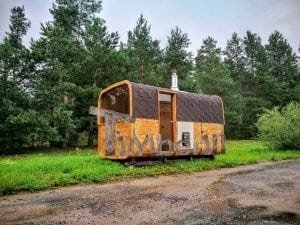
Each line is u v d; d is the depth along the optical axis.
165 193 8.57
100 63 30.09
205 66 53.53
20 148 27.31
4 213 6.60
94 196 8.17
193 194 8.45
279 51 61.38
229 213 6.63
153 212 6.69
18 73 28.23
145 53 39.69
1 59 27.30
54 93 27.92
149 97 14.07
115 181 10.44
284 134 24.52
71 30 35.62
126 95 14.23
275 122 25.14
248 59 59.16
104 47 30.81
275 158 18.75
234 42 62.47
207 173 12.52
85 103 30.05
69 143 31.58
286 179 11.04
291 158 19.89
